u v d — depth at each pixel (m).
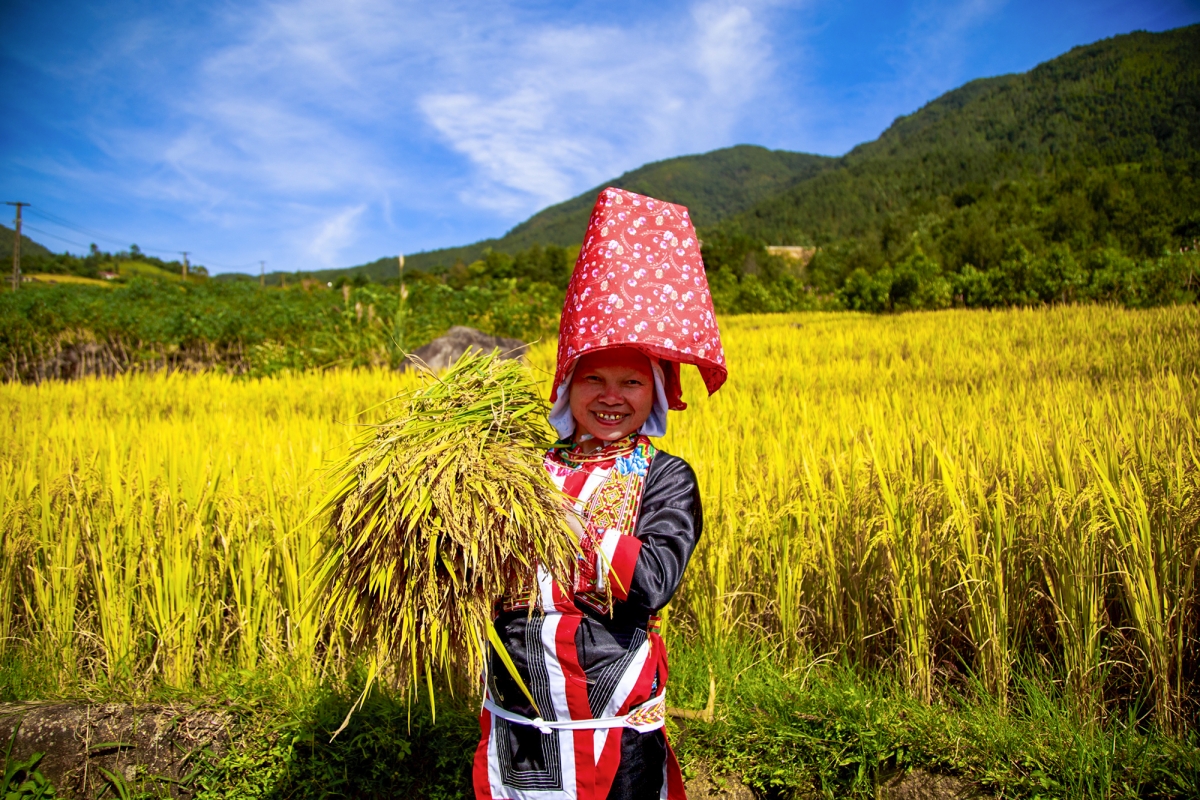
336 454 3.85
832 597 3.04
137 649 3.21
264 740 2.73
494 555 1.56
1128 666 2.68
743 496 3.33
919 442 3.69
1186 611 2.56
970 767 2.36
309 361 12.00
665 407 1.81
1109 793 2.20
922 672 2.76
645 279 1.67
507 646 1.71
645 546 1.63
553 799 1.64
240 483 3.58
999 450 3.49
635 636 1.69
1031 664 2.78
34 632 3.34
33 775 2.69
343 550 1.71
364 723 2.63
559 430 1.87
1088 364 7.86
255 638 3.10
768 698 2.67
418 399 1.82
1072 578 2.64
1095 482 2.84
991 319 14.03
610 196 1.74
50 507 3.46
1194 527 2.64
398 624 1.60
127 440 4.73
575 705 1.64
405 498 1.58
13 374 12.15
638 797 1.67
